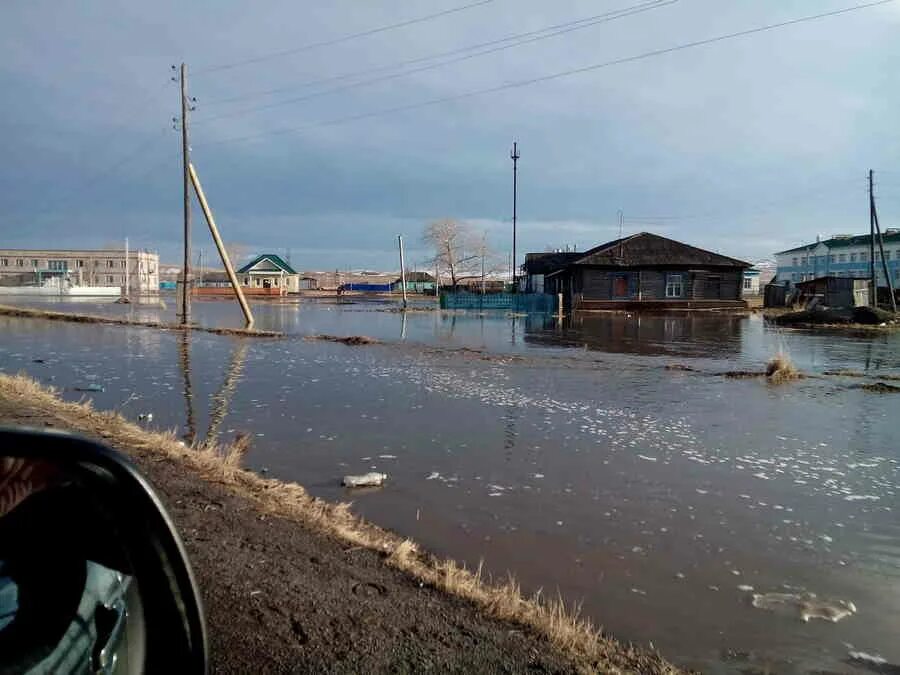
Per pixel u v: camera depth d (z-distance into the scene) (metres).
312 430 9.12
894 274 81.69
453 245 77.25
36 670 1.49
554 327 31.81
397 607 3.67
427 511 5.86
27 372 14.66
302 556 4.31
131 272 111.44
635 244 51.84
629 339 24.86
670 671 3.33
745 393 12.50
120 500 1.90
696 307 49.09
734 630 3.88
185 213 30.11
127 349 19.91
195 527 4.62
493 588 4.21
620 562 4.83
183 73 29.00
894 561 4.89
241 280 97.25
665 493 6.43
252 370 15.40
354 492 6.39
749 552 5.04
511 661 3.17
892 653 3.66
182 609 2.00
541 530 5.44
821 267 93.38
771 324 35.00
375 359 17.78
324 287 128.12
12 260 106.19
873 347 22.22
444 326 32.00
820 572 4.70
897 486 6.67
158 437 7.38
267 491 5.84
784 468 7.35
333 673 2.99
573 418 10.04
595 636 3.61
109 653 1.76
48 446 1.83
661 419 10.01
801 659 3.58
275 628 3.34
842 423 9.79
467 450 8.05
